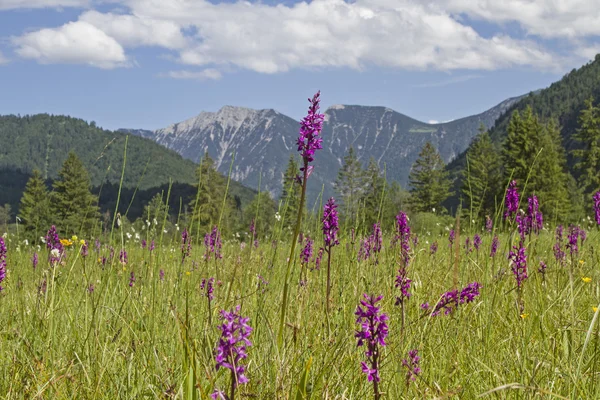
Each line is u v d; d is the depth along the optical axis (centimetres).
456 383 355
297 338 389
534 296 509
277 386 315
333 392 336
